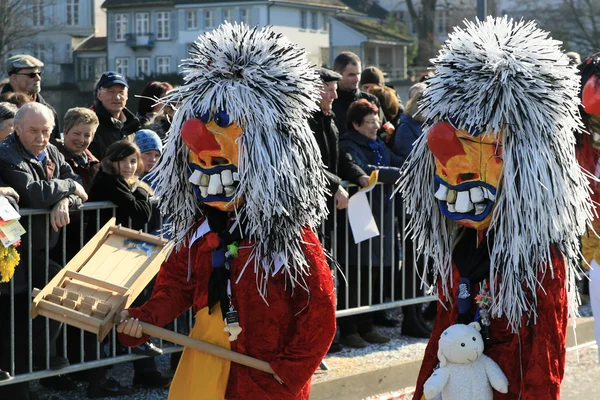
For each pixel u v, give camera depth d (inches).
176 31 2017.7
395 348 280.5
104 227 192.4
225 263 160.7
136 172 243.1
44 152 225.0
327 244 271.3
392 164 290.8
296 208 159.0
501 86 154.9
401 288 292.4
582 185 163.3
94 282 179.5
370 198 278.4
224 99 156.6
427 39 1952.5
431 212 168.4
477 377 156.5
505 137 154.9
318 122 259.8
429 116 162.4
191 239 168.4
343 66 300.8
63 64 1850.4
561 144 158.2
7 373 214.1
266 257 158.1
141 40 2018.9
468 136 156.5
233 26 164.4
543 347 153.7
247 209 157.6
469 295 161.5
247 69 157.9
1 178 213.6
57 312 172.4
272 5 1959.9
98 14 2020.2
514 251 154.6
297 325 159.9
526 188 154.2
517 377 157.6
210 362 161.5
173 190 168.4
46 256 218.2
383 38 2144.4
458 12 1920.5
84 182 251.4
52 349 224.7
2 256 193.0
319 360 158.7
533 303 155.0
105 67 1990.7
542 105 155.7
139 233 192.7
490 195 157.0
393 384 256.5
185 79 163.9
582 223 163.9
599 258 226.2
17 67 284.7
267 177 155.8
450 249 168.1
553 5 1689.2
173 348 242.2
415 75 1957.4
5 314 217.5
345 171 271.4
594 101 219.0
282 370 156.6
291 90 159.3
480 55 157.1
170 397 165.9
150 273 180.5
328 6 2106.3
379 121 285.7
